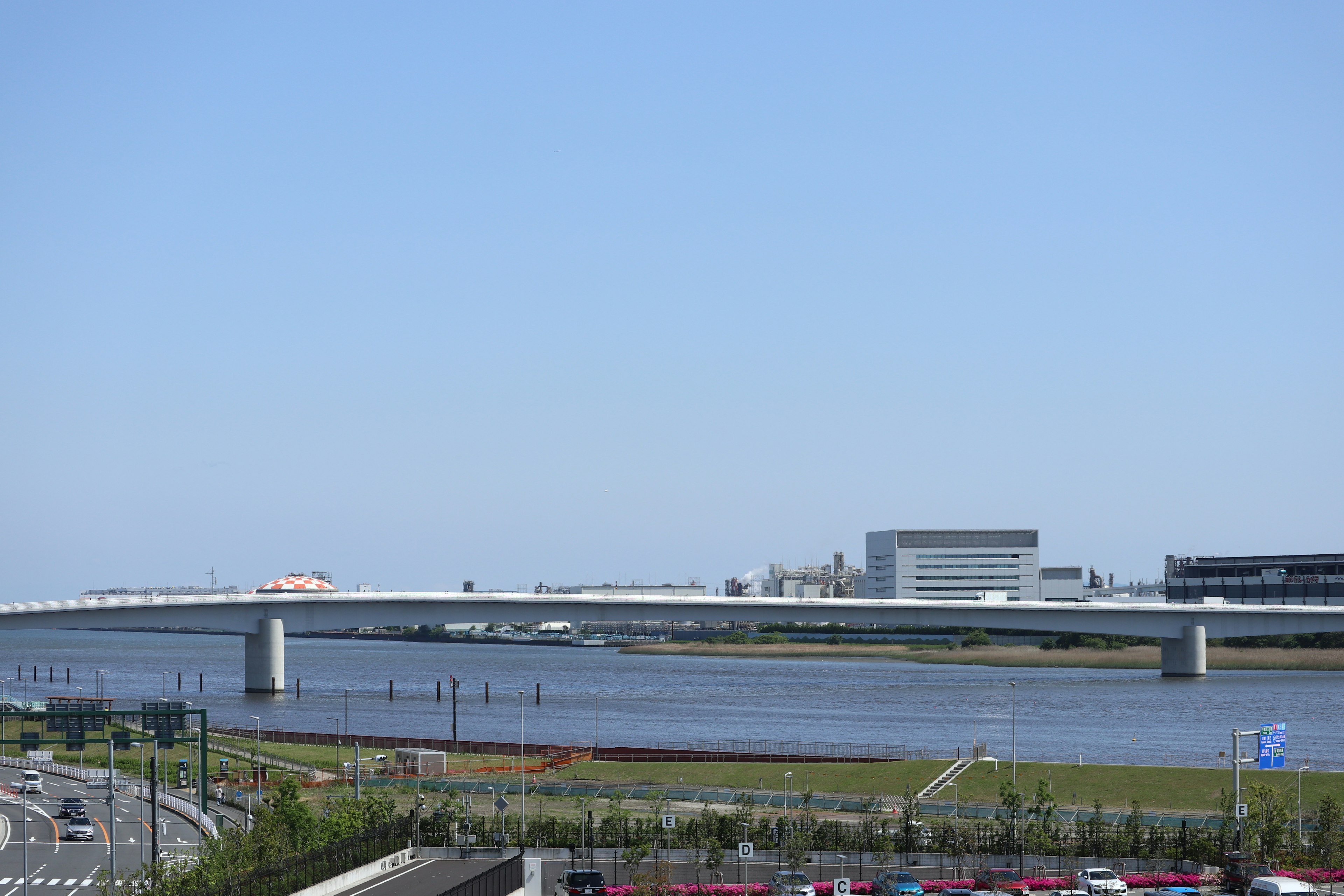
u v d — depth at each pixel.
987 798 130.50
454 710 175.88
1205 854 94.00
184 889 76.06
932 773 141.50
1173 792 128.00
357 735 186.75
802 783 140.50
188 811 124.50
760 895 82.62
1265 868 84.62
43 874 96.50
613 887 85.88
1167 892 81.06
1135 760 157.50
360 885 82.00
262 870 76.75
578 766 153.12
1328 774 130.75
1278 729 102.69
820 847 100.50
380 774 149.38
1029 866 94.69
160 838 112.12
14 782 153.25
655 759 157.75
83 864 100.38
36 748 187.38
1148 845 98.62
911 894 82.00
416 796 130.12
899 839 100.31
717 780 143.88
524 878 81.25
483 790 137.25
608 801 129.50
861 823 106.69
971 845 96.56
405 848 95.69
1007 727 195.50
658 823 103.25
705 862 96.56
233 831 93.44
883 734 188.88
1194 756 159.25
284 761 158.50
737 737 187.25
